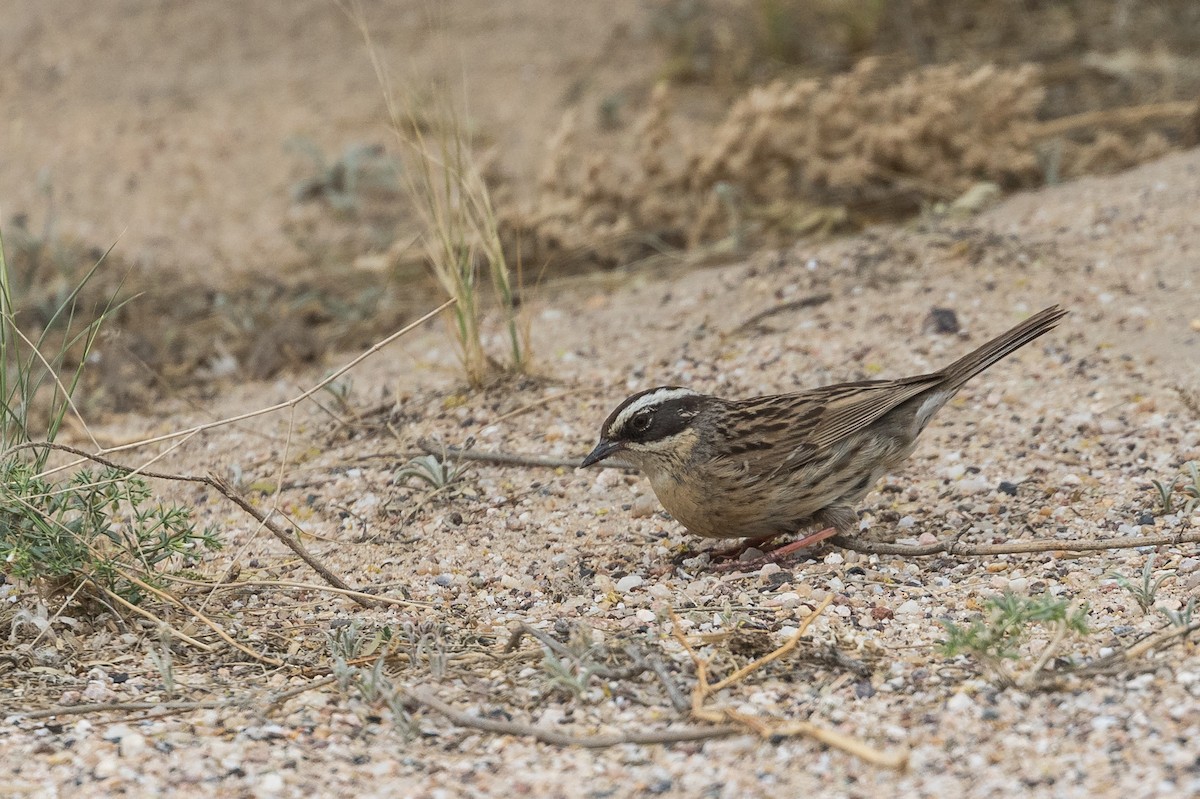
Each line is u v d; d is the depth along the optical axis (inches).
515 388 520.4
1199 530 391.2
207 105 826.2
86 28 897.5
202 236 706.8
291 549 410.6
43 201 737.6
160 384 575.5
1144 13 844.6
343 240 697.6
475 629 366.6
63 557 350.3
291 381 571.8
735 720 303.4
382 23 893.2
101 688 330.0
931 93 672.4
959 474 446.9
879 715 306.2
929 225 611.8
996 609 343.3
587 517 441.7
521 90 817.5
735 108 661.3
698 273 620.4
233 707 320.2
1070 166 670.5
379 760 298.2
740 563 408.5
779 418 406.3
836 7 855.7
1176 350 498.3
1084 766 277.6
